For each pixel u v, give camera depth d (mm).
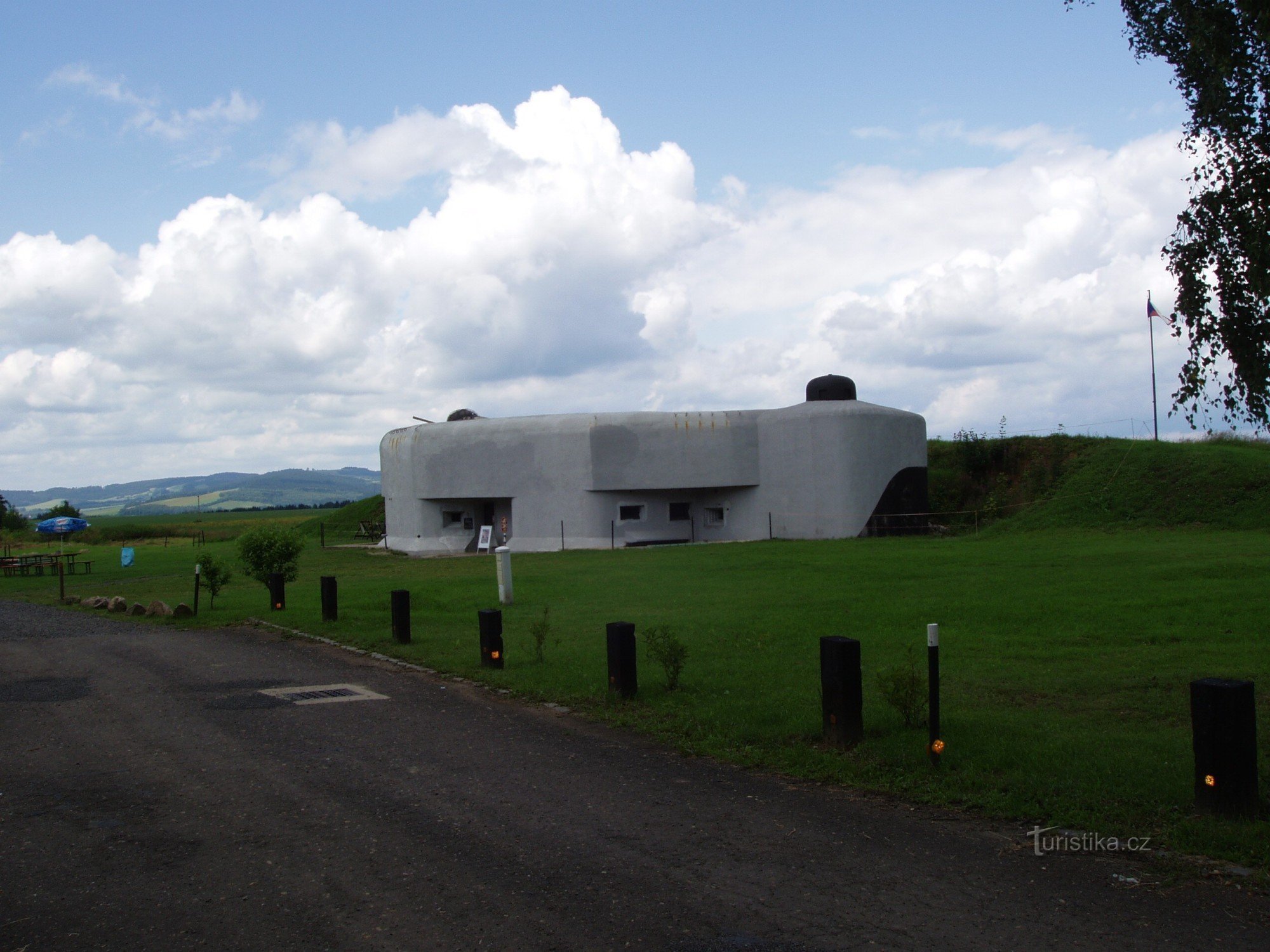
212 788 7562
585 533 37188
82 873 5824
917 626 14531
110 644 16031
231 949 4801
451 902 5332
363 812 6910
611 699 10281
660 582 22578
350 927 5035
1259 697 9523
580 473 37156
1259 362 7684
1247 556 22359
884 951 4688
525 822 6656
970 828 6414
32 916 5230
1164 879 5473
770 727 8922
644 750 8586
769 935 4875
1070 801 6629
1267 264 7363
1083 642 12867
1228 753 6145
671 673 10875
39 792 7535
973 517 38188
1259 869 5469
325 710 10422
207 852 6168
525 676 11672
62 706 10883
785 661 12070
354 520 57219
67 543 65812
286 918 5148
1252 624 13594
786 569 24391
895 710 9266
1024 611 15477
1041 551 26453
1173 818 6262
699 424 37625
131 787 7641
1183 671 10688
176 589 27016
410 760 8328
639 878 5637
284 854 6098
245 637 16359
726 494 39094
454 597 20703
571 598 19797
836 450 35438
